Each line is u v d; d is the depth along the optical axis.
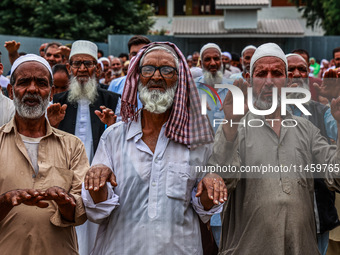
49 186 2.74
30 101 2.81
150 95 2.69
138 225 2.63
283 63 3.01
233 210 2.84
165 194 2.63
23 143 2.79
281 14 24.91
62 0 17.00
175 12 26.08
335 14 18.20
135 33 18.72
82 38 17.30
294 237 2.69
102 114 3.38
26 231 2.68
